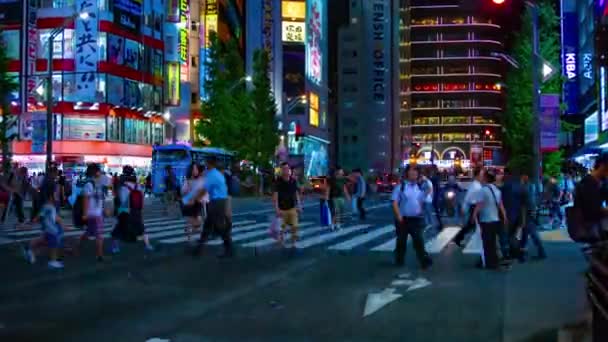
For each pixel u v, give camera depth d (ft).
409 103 358.43
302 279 33.09
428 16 359.25
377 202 129.29
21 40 155.22
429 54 359.05
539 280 31.91
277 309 25.58
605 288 14.37
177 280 32.45
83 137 155.84
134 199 42.83
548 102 70.95
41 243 38.29
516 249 38.78
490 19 355.56
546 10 110.63
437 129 353.51
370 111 345.31
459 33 357.00
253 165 156.04
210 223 41.42
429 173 66.54
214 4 200.34
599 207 18.94
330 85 371.56
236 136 153.17
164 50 183.73
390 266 38.01
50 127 96.68
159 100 179.42
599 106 160.35
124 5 163.84
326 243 50.65
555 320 22.75
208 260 40.19
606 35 35.37
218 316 24.22
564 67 211.61
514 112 111.34
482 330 22.06
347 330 22.15
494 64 353.51
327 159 325.01
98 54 157.07
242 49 252.83
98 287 30.27
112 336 21.08
